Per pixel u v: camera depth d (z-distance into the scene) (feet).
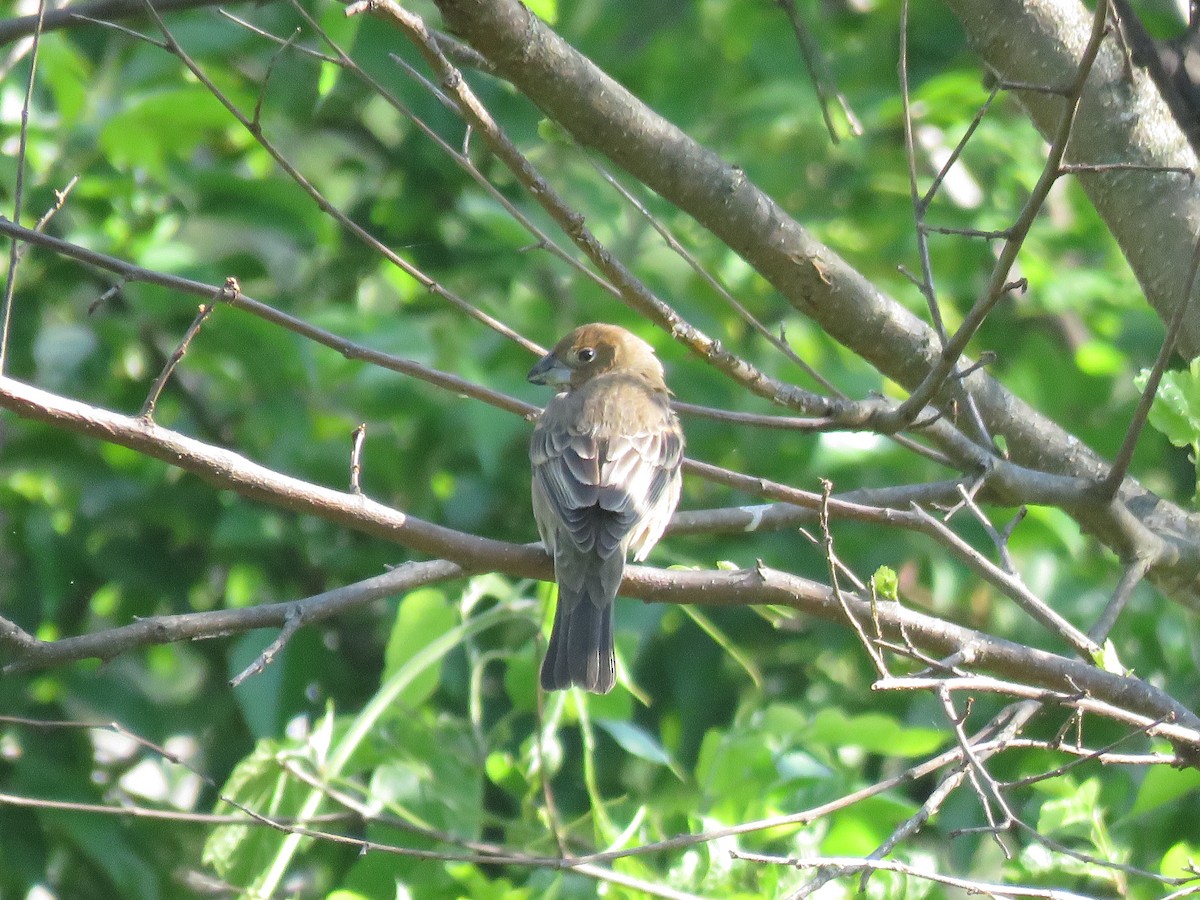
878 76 44.37
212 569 40.37
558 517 27.78
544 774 26.63
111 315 36.99
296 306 37.96
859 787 30.63
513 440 36.78
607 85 25.70
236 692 34.30
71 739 35.27
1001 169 42.75
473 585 29.43
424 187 41.14
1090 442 39.32
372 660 40.65
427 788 27.55
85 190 36.63
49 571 35.96
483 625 28.99
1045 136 29.71
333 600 22.91
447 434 36.50
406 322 36.81
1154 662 37.09
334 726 28.45
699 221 27.25
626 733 29.43
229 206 37.52
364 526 22.33
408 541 22.79
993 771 34.58
